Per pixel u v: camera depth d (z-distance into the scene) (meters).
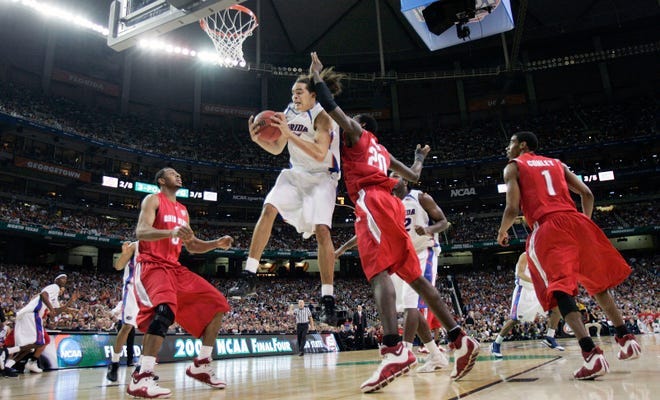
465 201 39.41
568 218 3.26
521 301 6.86
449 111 43.41
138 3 8.59
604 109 39.75
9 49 33.00
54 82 35.06
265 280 35.94
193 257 36.50
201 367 3.76
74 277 28.42
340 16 38.72
